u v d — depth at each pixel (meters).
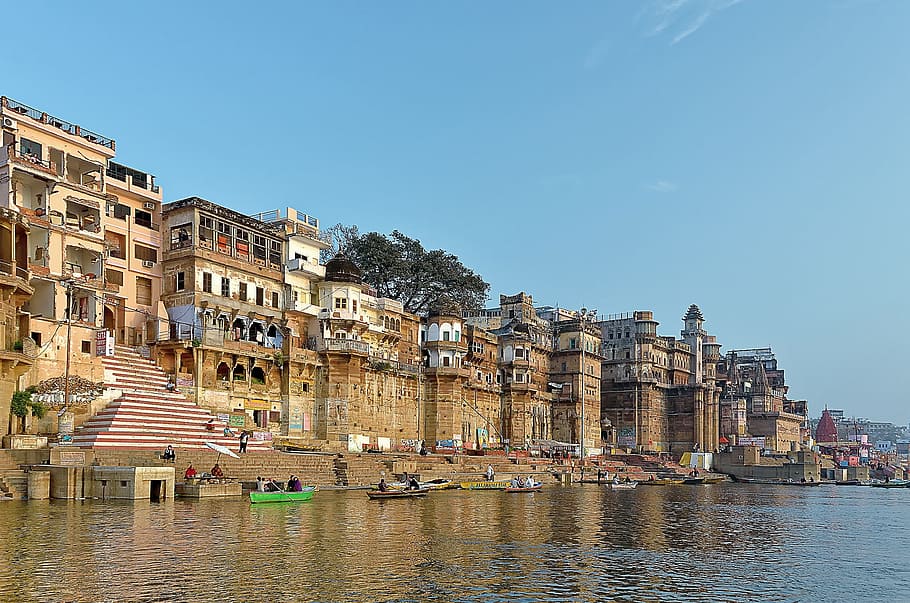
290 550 31.97
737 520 53.59
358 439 79.62
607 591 27.39
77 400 52.88
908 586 30.41
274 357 74.62
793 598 27.77
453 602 25.02
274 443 68.94
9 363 50.97
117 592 24.47
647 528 45.28
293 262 79.69
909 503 81.69
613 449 126.31
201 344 67.44
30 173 57.44
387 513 46.22
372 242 105.62
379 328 86.12
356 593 25.50
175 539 33.03
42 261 58.44
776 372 190.12
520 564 31.41
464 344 101.50
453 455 83.38
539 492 73.44
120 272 67.44
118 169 68.94
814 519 57.72
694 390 137.88
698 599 26.91
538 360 120.69
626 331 139.00
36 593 24.08
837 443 199.75
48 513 39.06
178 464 51.84
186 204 70.56
